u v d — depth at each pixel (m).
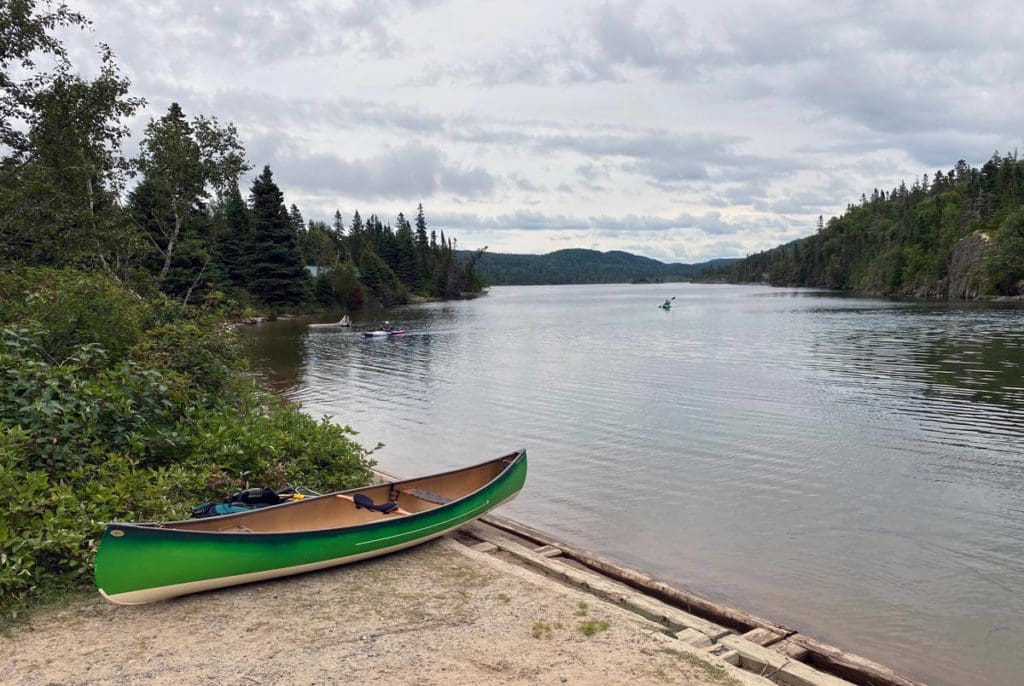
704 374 27.80
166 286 48.47
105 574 5.88
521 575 7.46
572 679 5.29
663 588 7.89
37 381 8.46
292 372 30.09
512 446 16.53
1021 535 10.44
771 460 14.70
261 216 70.06
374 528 7.68
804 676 5.61
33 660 5.36
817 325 52.22
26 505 6.59
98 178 19.78
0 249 16.06
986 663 6.95
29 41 16.92
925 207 135.12
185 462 9.13
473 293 154.38
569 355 35.72
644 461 14.77
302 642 5.80
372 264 100.94
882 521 11.02
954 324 49.53
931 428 17.44
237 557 6.67
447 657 5.60
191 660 5.43
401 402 22.56
